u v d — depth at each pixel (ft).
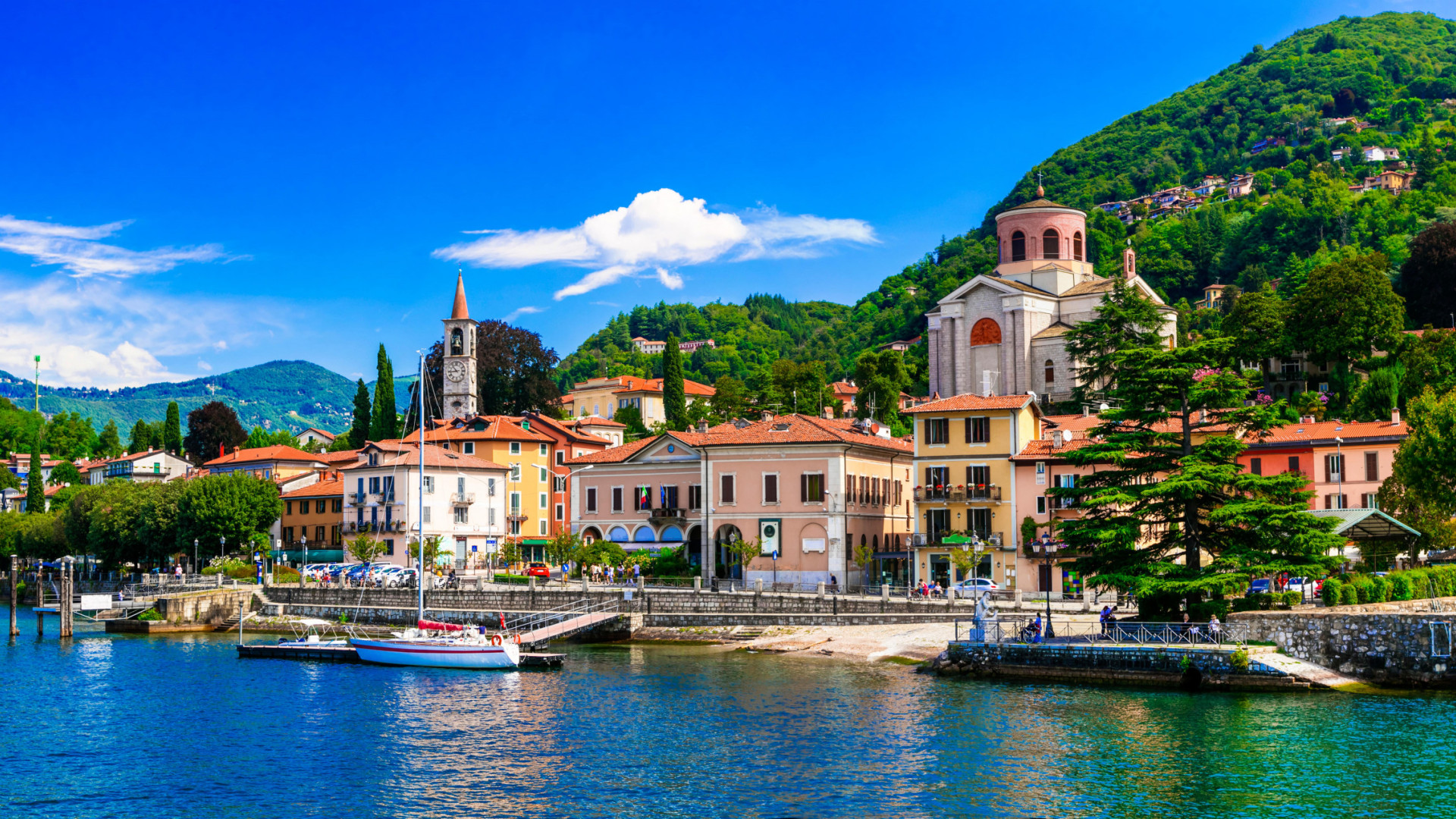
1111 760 156.25
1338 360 465.47
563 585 320.91
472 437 444.96
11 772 160.45
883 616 270.05
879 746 166.09
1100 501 213.66
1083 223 529.04
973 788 145.69
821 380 595.88
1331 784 144.66
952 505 310.86
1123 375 226.58
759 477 332.80
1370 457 314.76
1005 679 213.87
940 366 512.63
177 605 332.60
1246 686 195.72
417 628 280.31
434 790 149.18
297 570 388.78
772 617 278.87
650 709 195.52
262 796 147.84
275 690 222.48
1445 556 268.82
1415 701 186.80
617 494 366.43
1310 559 207.00
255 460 515.09
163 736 181.98
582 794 146.41
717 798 143.84
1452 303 561.02
